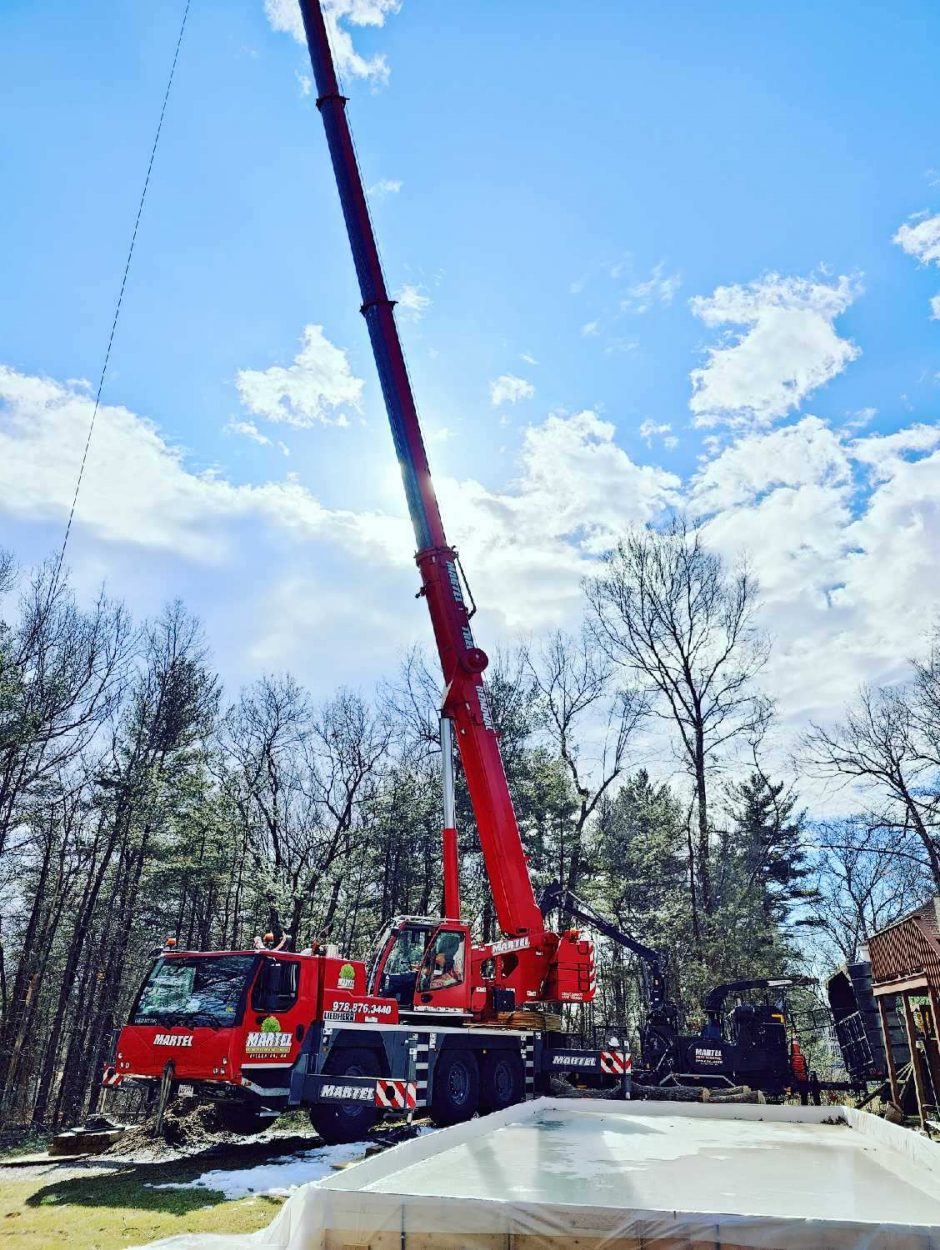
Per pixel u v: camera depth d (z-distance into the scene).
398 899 30.70
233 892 30.95
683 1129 7.55
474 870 27.48
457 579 14.00
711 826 33.34
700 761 29.84
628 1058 13.91
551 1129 7.52
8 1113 23.61
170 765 28.14
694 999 24.50
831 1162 5.63
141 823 26.53
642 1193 4.46
